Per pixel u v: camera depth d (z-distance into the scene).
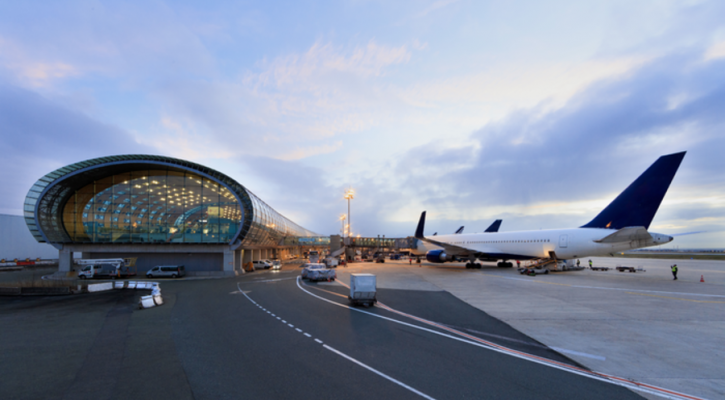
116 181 46.50
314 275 34.84
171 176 46.88
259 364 9.62
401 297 22.16
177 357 10.28
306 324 14.78
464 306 18.81
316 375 8.75
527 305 18.75
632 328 13.55
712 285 26.19
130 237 45.84
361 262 77.25
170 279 39.97
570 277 33.47
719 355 10.29
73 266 45.47
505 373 8.91
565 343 11.62
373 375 8.75
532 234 39.84
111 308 19.48
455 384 8.17
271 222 64.62
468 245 47.62
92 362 9.84
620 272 39.56
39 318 16.53
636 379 8.50
